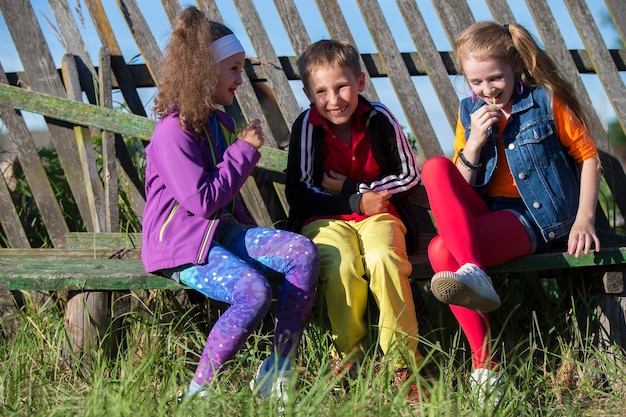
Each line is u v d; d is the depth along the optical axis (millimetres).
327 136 3199
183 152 2699
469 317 2842
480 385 2523
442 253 2830
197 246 2686
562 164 3076
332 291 2797
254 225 3184
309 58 3070
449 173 2871
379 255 2791
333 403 2504
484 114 2996
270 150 3734
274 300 3439
